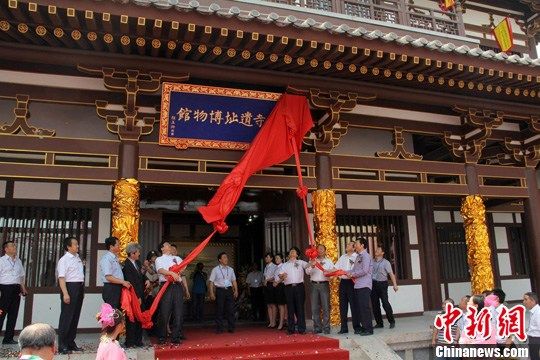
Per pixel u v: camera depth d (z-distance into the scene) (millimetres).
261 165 9602
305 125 9914
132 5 7324
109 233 11125
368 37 8633
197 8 7602
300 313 10062
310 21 8344
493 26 15992
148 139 10922
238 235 16828
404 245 13820
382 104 11219
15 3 6922
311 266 9797
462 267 15086
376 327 10891
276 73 9688
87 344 8711
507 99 11586
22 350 3281
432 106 11695
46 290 10469
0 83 8727
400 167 11141
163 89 9102
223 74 9383
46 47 8391
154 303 8469
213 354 8250
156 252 10469
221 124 9711
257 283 13688
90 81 9156
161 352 7938
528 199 12328
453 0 13898
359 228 13484
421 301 13664
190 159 9570
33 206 10742
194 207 13039
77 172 8766
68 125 10734
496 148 13570
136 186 8984
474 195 11664
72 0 7051
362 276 9727
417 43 8961
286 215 12781
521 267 16203
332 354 8500
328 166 10531
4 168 8398
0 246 10375
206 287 16031
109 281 7820
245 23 7938
